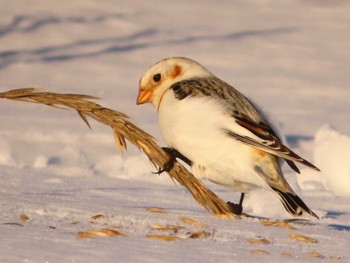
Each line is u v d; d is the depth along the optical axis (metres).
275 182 9.45
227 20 27.02
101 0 27.64
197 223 8.59
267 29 26.33
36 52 22.94
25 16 25.53
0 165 13.14
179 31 25.62
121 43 24.20
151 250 6.92
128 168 13.57
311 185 13.37
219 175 9.70
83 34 24.72
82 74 21.38
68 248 6.74
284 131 17.38
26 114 17.58
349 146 13.70
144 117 17.77
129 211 9.09
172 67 10.40
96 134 16.42
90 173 13.30
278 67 22.89
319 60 23.70
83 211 8.88
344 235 8.77
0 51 22.73
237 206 9.95
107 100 19.08
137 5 27.69
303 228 9.07
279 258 7.13
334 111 19.33
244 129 9.48
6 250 6.55
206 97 9.73
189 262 6.63
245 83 21.23
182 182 9.58
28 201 9.31
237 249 7.31
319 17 27.80
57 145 15.66
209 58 23.33
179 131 9.69
